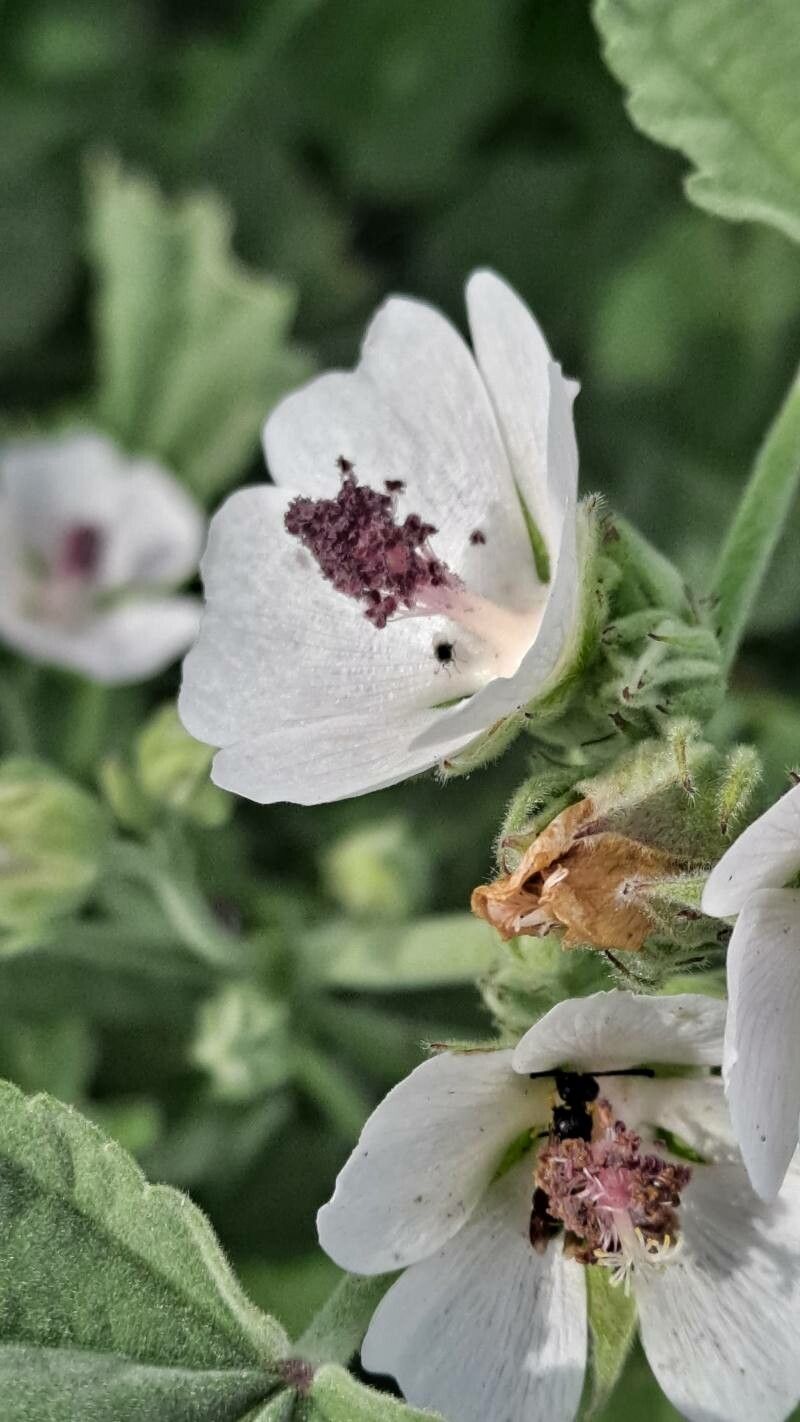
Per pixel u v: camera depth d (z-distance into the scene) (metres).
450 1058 0.24
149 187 0.34
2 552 0.33
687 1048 0.24
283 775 0.25
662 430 0.33
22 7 0.34
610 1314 0.25
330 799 0.25
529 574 0.26
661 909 0.24
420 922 0.29
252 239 0.35
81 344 0.35
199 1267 0.25
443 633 0.26
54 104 0.34
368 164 0.35
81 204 0.35
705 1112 0.25
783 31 0.28
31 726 0.32
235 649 0.26
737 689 0.32
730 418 0.33
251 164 0.35
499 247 0.34
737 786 0.24
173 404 0.34
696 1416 0.25
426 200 0.35
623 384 0.34
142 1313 0.25
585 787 0.25
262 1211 0.30
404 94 0.34
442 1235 0.25
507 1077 0.25
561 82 0.34
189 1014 0.31
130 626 0.33
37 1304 0.25
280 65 0.34
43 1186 0.25
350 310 0.35
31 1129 0.25
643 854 0.24
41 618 0.33
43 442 0.33
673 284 0.34
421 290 0.34
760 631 0.32
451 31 0.34
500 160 0.34
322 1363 0.25
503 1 0.34
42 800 0.29
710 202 0.29
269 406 0.34
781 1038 0.24
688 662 0.25
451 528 0.26
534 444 0.25
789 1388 0.25
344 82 0.34
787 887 0.24
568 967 0.25
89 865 0.29
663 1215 0.25
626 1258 0.25
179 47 0.35
